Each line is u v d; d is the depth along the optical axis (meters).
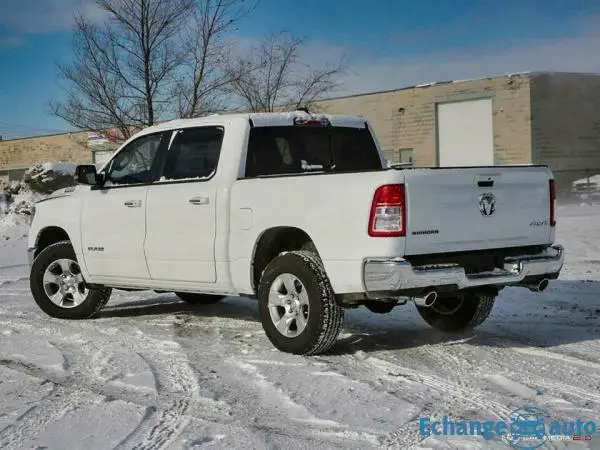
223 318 8.22
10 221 19.42
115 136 18.38
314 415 4.72
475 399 5.02
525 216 6.37
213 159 7.02
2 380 5.74
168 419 4.73
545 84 30.44
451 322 7.13
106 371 5.92
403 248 5.63
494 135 31.20
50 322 8.10
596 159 31.52
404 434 4.38
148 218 7.33
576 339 6.78
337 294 5.98
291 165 7.14
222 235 6.73
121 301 9.55
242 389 5.36
